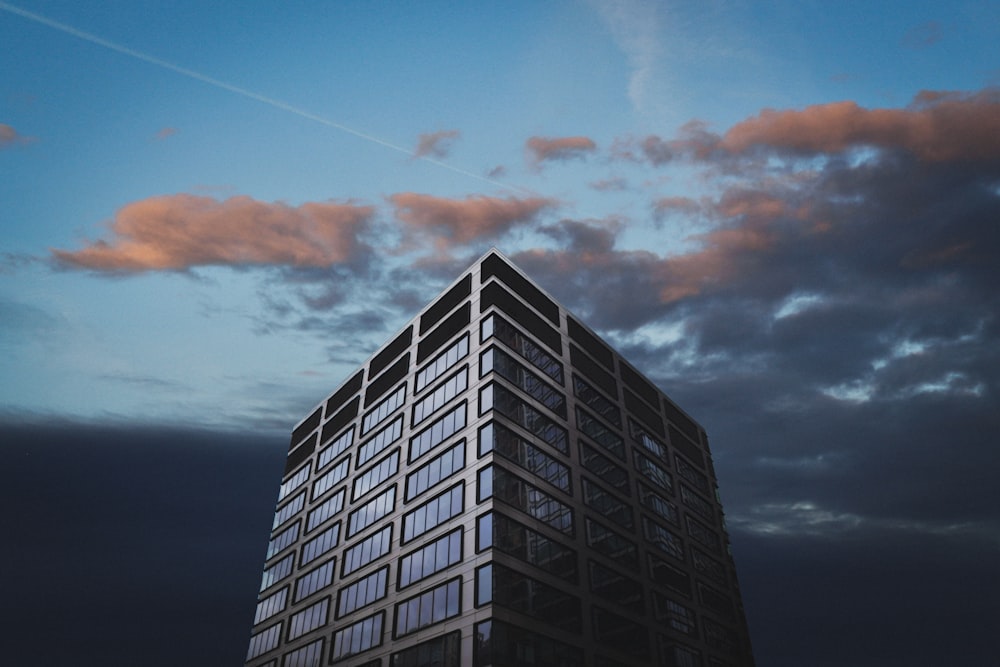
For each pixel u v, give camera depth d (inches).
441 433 2231.8
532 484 2017.7
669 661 2186.3
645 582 2298.2
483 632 1637.6
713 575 2824.8
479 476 1947.6
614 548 2230.6
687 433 3292.3
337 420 3085.6
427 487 2154.3
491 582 1695.4
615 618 2044.8
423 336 2662.4
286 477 3358.8
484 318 2324.1
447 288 2669.8
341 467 2834.6
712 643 2517.2
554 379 2416.3
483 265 2513.5
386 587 2080.5
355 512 2527.1
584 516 2165.4
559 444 2249.0
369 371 2999.5
